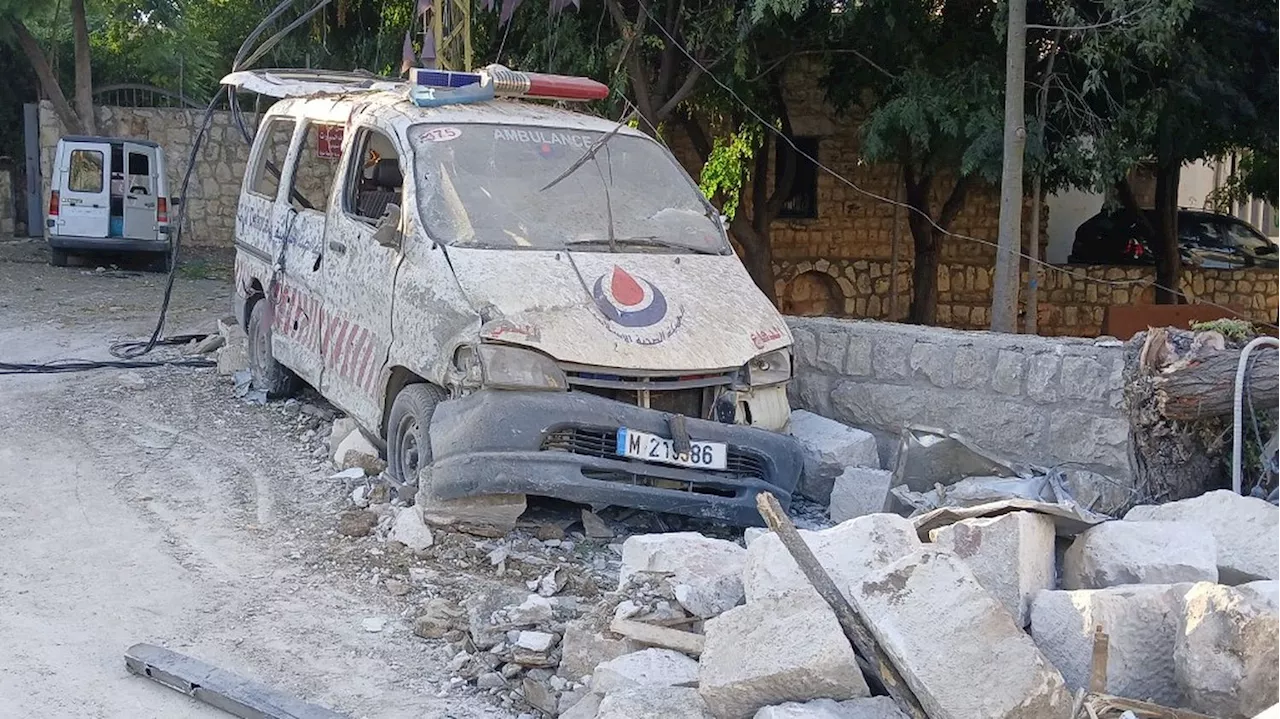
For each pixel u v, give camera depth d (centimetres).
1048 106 1260
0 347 1142
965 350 721
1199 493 630
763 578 437
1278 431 601
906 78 1222
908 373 748
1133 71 1241
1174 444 626
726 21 1207
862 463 721
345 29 1652
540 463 588
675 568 505
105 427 842
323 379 788
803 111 1861
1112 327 1378
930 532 472
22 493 698
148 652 494
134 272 1881
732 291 686
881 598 386
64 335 1227
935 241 1670
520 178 714
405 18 1480
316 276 807
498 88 779
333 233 786
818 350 798
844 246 1944
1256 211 2933
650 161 770
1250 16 1234
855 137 1884
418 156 711
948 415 729
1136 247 2069
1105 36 1085
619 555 621
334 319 772
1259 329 1011
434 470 603
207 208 2325
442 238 667
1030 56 1255
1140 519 532
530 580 584
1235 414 580
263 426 855
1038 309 1973
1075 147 1185
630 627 465
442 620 532
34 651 500
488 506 614
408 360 659
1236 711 375
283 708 445
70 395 930
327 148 861
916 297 1686
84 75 2202
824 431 738
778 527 419
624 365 611
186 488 715
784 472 640
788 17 1257
